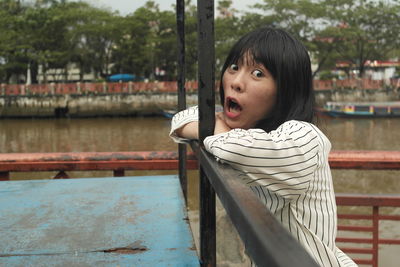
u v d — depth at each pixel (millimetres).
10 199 1663
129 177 2029
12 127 32438
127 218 1408
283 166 833
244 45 971
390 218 2066
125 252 1132
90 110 39375
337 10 39000
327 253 926
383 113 32438
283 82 938
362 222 7969
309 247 927
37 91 39156
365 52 42688
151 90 40250
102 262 1072
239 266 1765
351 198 1983
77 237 1244
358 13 39000
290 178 853
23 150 21781
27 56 37969
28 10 38125
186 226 1320
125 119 38031
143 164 2061
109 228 1317
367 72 51844
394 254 6129
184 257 1089
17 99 38656
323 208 951
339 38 39750
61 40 39688
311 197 932
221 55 38125
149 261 1069
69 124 34219
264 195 988
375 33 40375
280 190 883
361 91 42219
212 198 975
